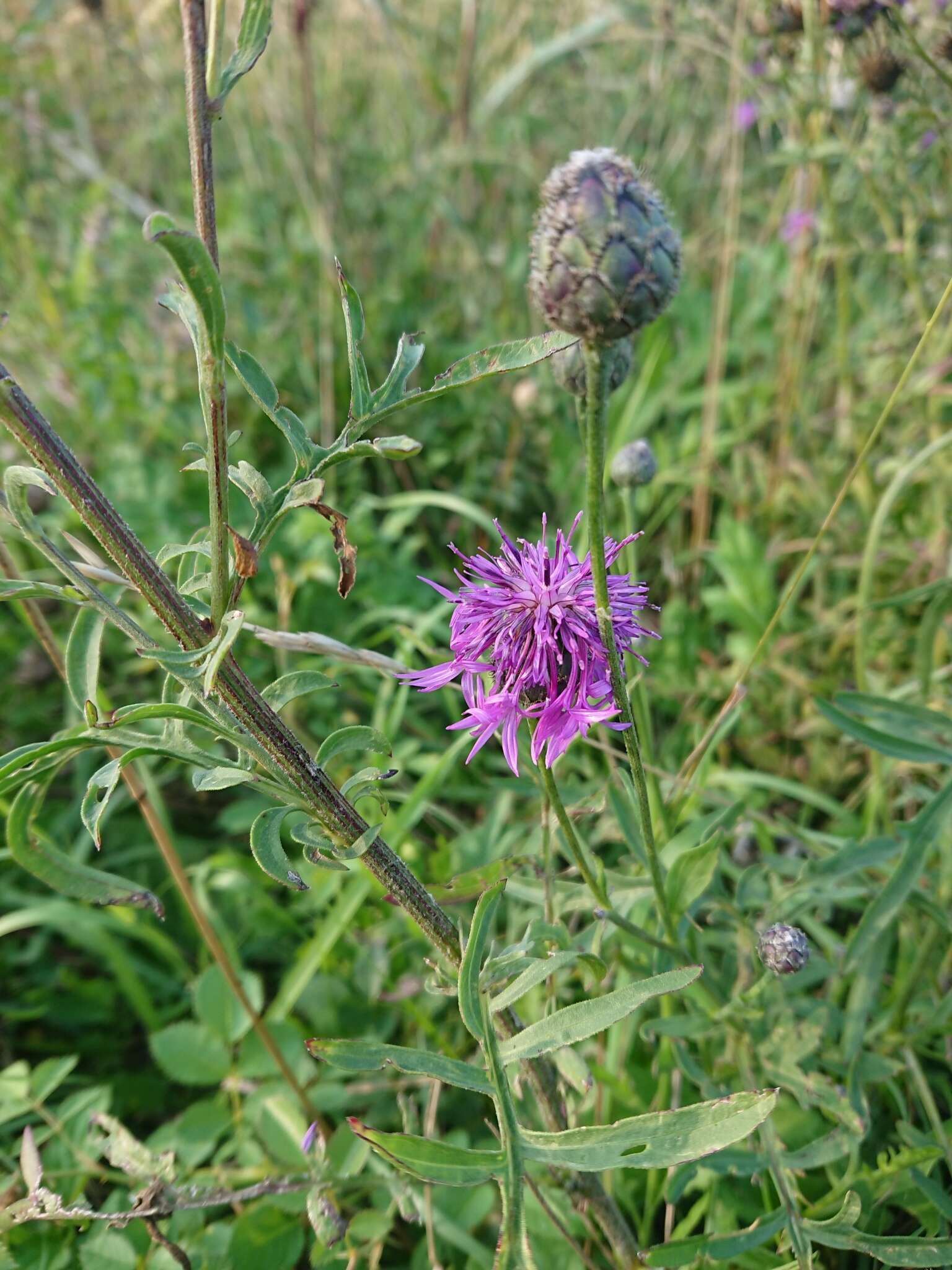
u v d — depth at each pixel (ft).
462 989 0.43
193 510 1.29
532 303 0.45
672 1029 0.64
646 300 0.42
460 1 2.10
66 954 0.99
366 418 0.46
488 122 1.86
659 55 1.61
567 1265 0.66
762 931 0.62
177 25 1.95
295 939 0.96
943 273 1.13
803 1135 0.69
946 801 0.66
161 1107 0.87
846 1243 0.53
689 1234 0.69
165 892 1.01
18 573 0.69
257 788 0.46
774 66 1.10
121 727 0.48
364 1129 0.38
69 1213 0.58
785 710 1.06
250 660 1.14
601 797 0.61
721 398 1.36
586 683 0.51
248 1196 0.61
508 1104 0.42
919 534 1.15
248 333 1.50
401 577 1.22
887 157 1.06
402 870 0.50
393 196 1.76
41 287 1.50
